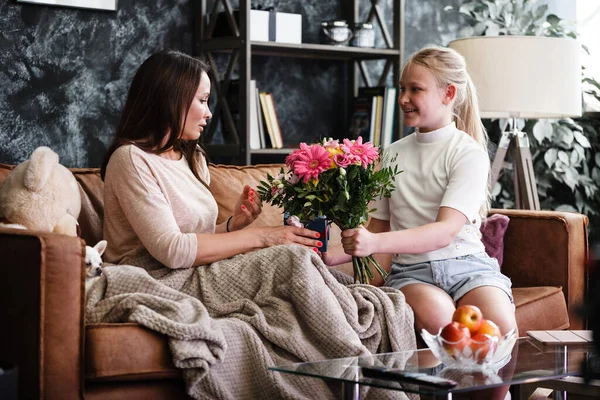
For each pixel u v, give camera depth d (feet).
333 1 13.57
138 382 6.82
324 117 13.48
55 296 6.51
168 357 6.79
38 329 6.47
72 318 6.56
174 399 6.93
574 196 15.74
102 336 6.63
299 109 13.20
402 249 8.07
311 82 13.33
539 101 11.78
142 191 7.77
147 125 8.18
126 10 11.41
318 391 7.20
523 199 12.78
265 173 10.23
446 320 8.03
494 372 5.99
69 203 7.95
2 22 10.45
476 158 8.52
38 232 6.70
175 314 6.86
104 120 11.31
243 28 11.31
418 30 14.65
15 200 7.59
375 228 9.24
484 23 14.85
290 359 7.23
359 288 7.97
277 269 7.63
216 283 7.70
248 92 11.34
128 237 8.03
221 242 7.87
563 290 10.27
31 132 10.73
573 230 10.31
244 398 7.07
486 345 5.95
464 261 8.59
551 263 10.34
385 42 13.32
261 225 9.78
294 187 7.98
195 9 11.98
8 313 6.65
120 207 8.02
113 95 11.37
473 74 11.91
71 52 10.99
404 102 8.76
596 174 15.46
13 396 5.84
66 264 6.55
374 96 12.99
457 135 8.77
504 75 11.77
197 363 6.70
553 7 16.17
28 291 6.53
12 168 8.45
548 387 7.33
